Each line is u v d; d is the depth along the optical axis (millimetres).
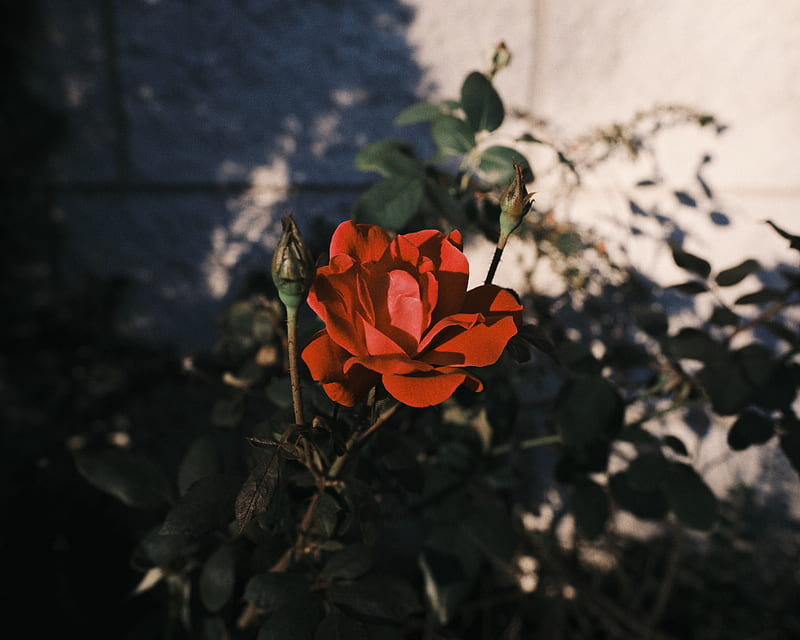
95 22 792
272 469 304
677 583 907
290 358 301
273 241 865
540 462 864
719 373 522
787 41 681
